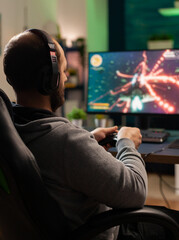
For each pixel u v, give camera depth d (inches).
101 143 50.9
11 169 30.9
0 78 116.3
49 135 34.8
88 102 84.5
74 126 37.1
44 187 32.8
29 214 32.2
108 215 36.3
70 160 33.8
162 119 115.6
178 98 76.4
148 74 78.9
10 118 34.0
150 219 36.8
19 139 32.9
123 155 40.0
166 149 60.0
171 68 76.8
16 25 162.9
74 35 205.3
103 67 82.9
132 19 190.4
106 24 198.4
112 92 82.2
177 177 123.0
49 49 35.6
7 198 32.5
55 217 33.2
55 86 36.9
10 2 157.2
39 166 34.7
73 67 197.2
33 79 35.9
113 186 34.6
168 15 186.7
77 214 36.9
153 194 121.2
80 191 35.4
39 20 181.3
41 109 36.5
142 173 38.0
